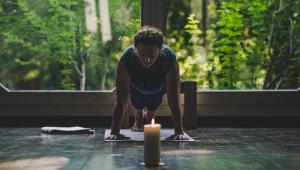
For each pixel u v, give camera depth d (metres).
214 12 6.91
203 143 2.78
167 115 4.02
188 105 3.76
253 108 4.10
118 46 7.17
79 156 2.25
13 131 3.53
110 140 2.87
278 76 6.28
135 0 7.04
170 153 2.35
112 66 7.39
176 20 6.94
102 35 7.11
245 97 4.09
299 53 6.21
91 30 7.11
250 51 6.23
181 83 3.76
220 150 2.46
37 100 4.09
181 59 5.99
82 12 7.11
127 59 2.97
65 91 4.09
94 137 3.09
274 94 4.09
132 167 1.94
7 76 7.84
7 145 2.69
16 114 4.09
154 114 3.77
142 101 3.32
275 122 4.11
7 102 4.09
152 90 3.21
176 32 6.91
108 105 4.08
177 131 2.96
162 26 4.09
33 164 2.03
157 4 4.07
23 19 7.16
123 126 3.78
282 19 6.20
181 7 6.94
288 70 6.28
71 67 7.53
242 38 6.28
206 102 4.07
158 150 1.99
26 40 7.32
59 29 7.00
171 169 1.89
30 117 4.10
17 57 7.72
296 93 4.09
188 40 6.83
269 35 6.27
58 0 6.82
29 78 7.83
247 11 6.30
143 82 3.15
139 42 2.76
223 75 6.13
